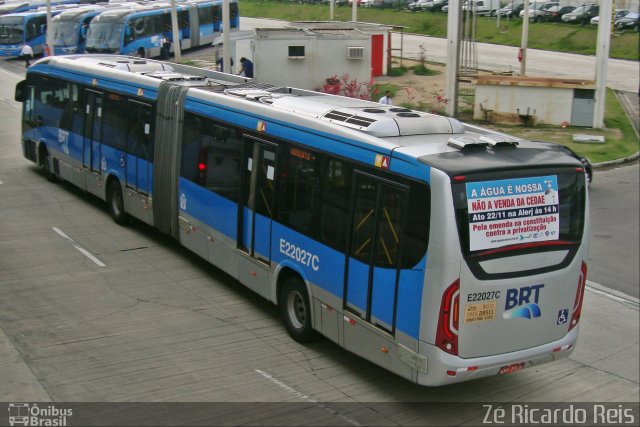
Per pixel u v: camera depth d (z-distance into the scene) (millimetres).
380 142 8680
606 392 9555
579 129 28719
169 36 48375
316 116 10070
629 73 44062
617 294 13391
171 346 9906
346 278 9016
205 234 12219
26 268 12680
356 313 8875
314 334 10031
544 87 28797
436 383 7906
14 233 14594
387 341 8391
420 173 7973
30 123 19281
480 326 7965
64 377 8883
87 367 9172
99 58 18469
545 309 8383
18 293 11547
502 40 58719
